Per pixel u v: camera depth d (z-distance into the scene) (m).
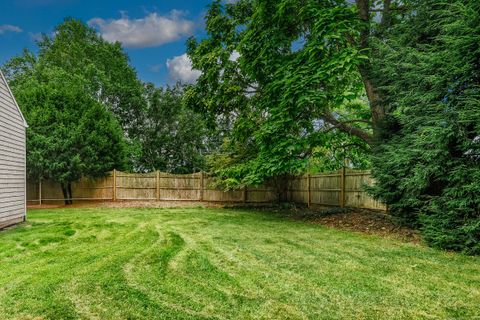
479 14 4.57
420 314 2.65
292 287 3.24
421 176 5.05
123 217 9.25
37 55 23.27
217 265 4.04
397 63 5.95
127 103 22.78
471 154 4.74
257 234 6.32
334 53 6.64
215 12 10.00
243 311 2.68
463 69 4.63
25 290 3.13
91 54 23.19
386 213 7.61
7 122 7.30
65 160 13.04
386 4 7.85
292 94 6.70
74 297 2.96
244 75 9.38
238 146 12.57
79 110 13.87
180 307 2.75
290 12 7.36
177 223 7.97
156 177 15.04
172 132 23.94
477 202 4.55
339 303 2.85
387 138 7.00
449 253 4.69
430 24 5.84
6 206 7.20
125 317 2.57
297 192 13.59
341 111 12.65
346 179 10.59
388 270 3.84
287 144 7.24
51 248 5.07
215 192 14.93
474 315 2.63
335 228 7.14
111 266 3.93
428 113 5.34
